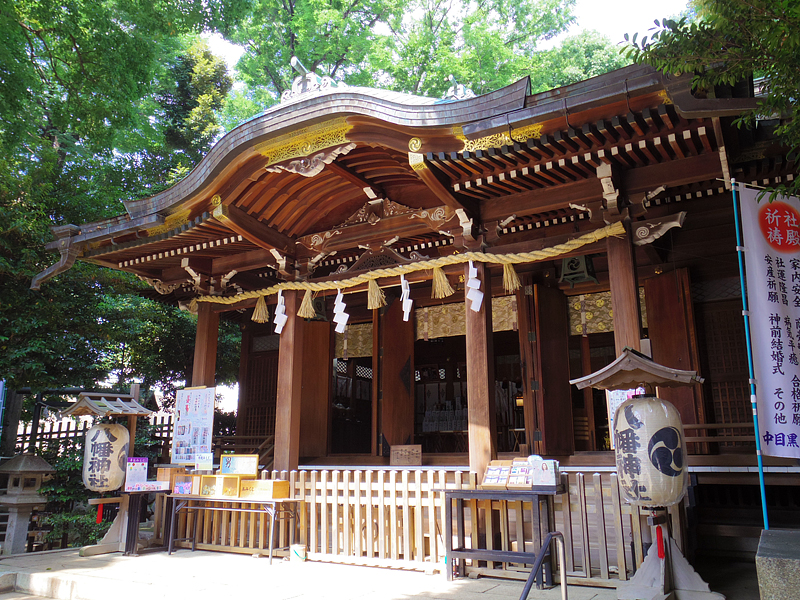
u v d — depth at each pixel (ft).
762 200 16.38
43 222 34.42
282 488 24.26
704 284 26.86
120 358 49.19
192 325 49.70
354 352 35.17
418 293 33.04
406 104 20.07
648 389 18.15
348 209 27.27
